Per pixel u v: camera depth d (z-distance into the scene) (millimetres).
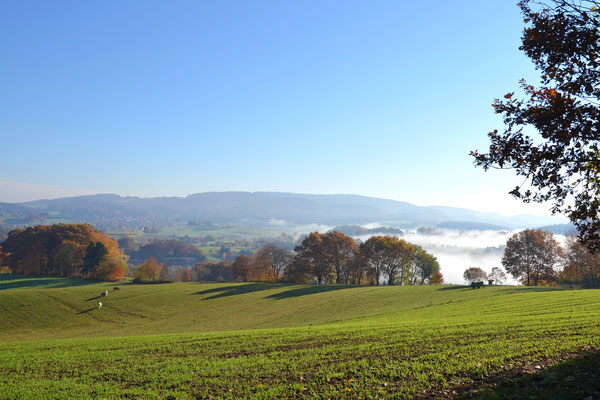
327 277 107688
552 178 12047
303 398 13148
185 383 15617
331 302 60875
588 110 11078
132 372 17719
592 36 10906
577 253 81938
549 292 49688
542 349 15898
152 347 23766
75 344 26984
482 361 15109
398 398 12406
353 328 27109
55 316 59781
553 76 12328
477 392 11938
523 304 39156
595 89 11297
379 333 23859
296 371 16375
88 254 106250
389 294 63812
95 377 17375
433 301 53000
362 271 101812
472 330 22547
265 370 16828
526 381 12148
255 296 70938
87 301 67562
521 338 18938
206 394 14203
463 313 37156
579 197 12469
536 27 12172
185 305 65562
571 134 11523
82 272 109188
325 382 14656
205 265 166375
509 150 12523
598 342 15883
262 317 54156
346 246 102750
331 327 29359
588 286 77062
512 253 89812
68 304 65500
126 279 117250
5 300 66562
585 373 11977
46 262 121625
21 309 62375
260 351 21047
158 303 66875
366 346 20094
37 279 105375
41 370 18969
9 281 101250
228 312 59438
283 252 115688
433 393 12516
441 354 16938
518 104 12812
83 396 14383
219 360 19391
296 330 28359
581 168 11773
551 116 11547
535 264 86375
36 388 15648
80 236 124938
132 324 55656
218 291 76562
